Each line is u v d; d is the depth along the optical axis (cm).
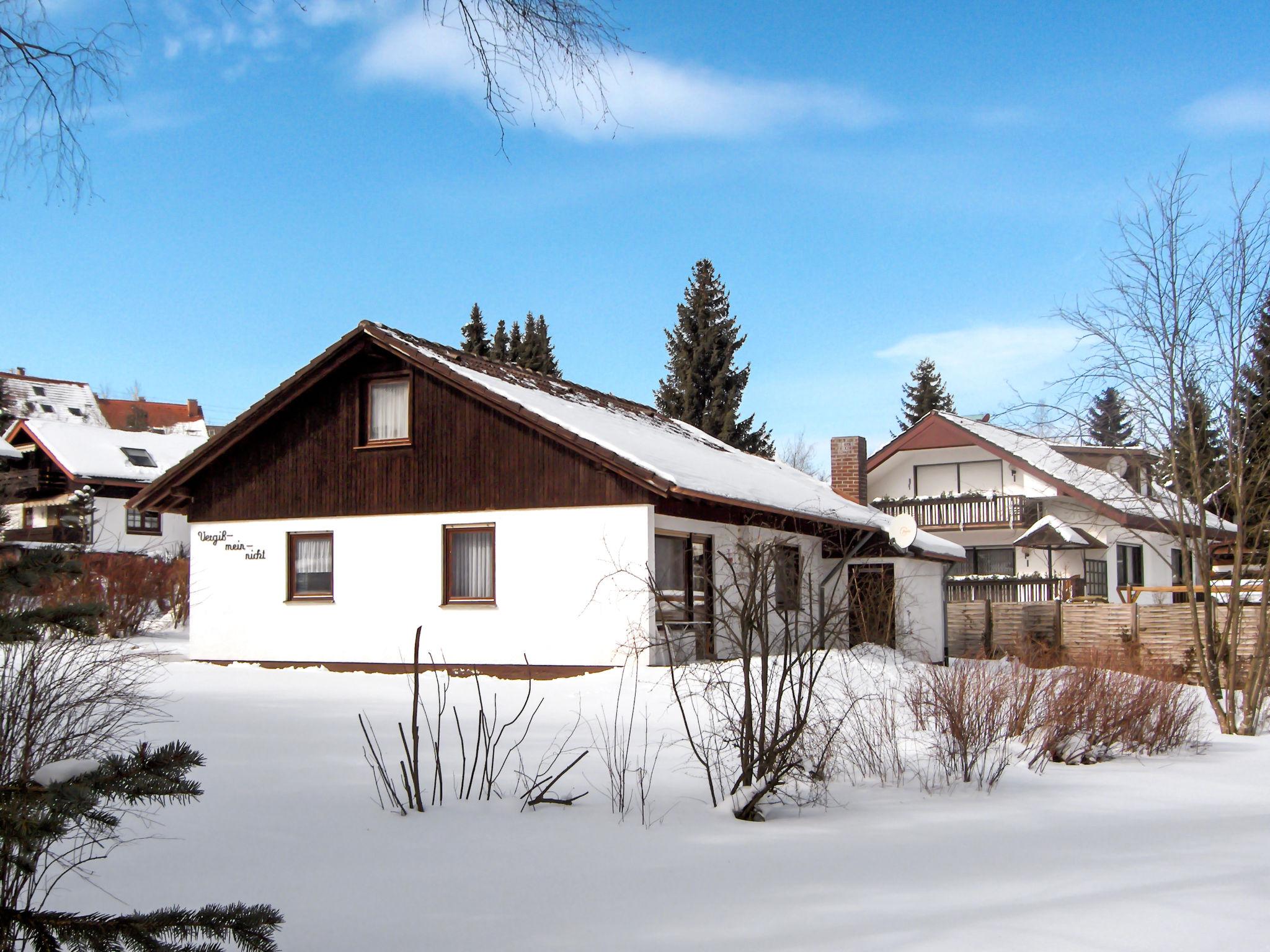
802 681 827
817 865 593
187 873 552
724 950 442
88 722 698
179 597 2380
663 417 2803
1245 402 1491
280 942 448
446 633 1827
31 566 359
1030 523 3334
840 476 3059
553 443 1775
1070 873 580
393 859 590
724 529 1945
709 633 1806
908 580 2295
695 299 5081
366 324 1878
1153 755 1135
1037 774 957
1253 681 1420
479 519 1823
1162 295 1545
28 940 339
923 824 720
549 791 792
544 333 5684
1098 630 2409
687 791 802
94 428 4644
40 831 328
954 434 3481
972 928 472
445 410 1867
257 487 2005
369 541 1905
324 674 1766
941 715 964
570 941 454
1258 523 1512
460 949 443
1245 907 511
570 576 1745
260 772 827
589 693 1438
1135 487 1692
